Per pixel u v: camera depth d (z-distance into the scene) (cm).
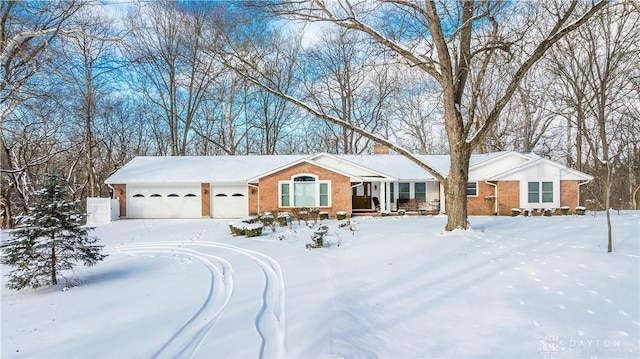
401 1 1202
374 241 1252
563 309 611
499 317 591
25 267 826
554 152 3428
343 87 3547
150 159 2706
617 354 464
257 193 2317
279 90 1316
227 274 926
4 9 1628
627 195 3180
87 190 3397
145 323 573
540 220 1673
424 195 2459
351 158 2650
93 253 920
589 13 1063
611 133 2420
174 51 3431
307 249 1201
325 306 640
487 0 1130
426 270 873
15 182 2372
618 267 800
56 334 531
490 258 942
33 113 2308
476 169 2319
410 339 521
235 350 465
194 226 1950
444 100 1316
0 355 457
